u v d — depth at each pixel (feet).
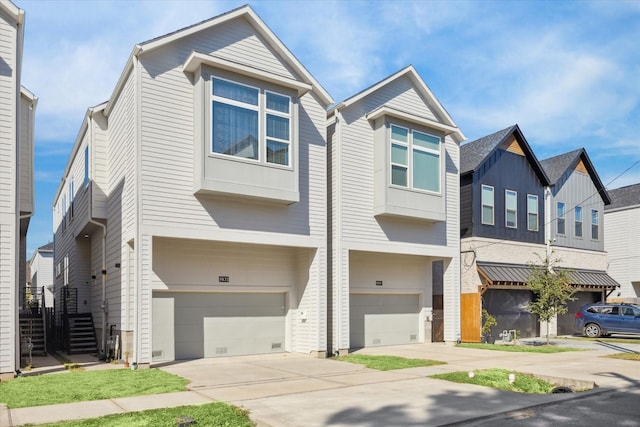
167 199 42.63
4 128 36.86
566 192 82.43
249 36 48.55
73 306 62.44
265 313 52.08
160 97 43.14
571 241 81.97
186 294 47.70
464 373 38.34
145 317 40.78
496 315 69.15
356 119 55.31
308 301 51.39
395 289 62.34
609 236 100.53
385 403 28.43
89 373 37.96
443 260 63.52
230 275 49.60
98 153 53.62
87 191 55.16
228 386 33.50
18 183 37.45
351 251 59.11
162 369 40.52
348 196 53.78
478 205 68.64
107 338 49.57
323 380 36.09
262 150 46.14
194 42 45.39
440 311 66.23
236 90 45.37
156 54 43.29
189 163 44.01
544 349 56.08
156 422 23.70
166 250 46.32
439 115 62.39
